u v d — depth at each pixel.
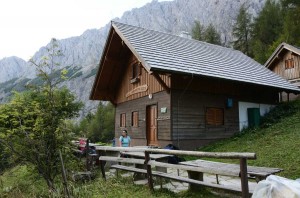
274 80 18.62
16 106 6.54
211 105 15.91
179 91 14.80
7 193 7.79
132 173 9.23
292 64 27.17
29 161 6.48
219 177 8.60
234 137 15.80
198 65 15.13
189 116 14.94
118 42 17.62
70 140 6.70
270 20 53.41
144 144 16.52
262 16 55.47
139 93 17.36
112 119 42.03
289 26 42.03
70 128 6.74
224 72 15.73
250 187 6.25
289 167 8.25
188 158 12.76
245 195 4.84
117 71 19.52
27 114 6.29
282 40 41.16
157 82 15.56
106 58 18.28
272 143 12.02
